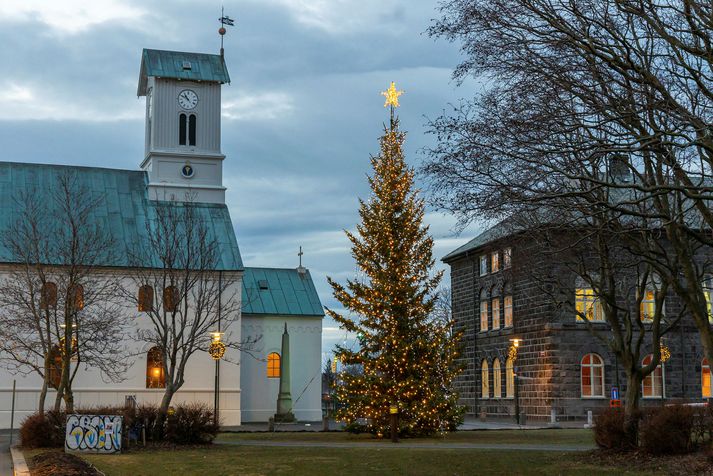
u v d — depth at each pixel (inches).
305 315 2797.7
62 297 1839.3
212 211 2689.5
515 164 889.5
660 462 1056.8
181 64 2743.6
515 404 2546.8
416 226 1836.9
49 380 1700.3
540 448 1397.6
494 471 1053.8
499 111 900.6
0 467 1138.0
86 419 1307.8
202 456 1257.4
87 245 1919.3
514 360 2529.5
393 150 1859.0
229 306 2449.6
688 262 1059.3
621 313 2425.0
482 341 2925.7
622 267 1229.7
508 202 882.8
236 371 2479.1
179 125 2721.5
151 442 1466.5
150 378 2406.5
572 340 2472.9
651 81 837.2
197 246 2269.9
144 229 2511.1
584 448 1390.3
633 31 901.2
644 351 2444.6
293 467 1098.1
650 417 1157.1
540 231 1095.6
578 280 2288.4
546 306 2476.6
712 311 2439.7
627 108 871.1
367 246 1843.0
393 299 1802.4
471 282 3024.1
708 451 1047.6
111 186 2647.6
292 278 2945.4
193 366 2438.5
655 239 1106.1
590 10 900.0
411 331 1815.9
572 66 871.7
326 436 1852.9
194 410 1507.1
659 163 1003.3
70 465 1055.6
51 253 2146.9
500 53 894.4
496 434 1856.5
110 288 2215.8
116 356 2337.6
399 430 1756.9
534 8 871.7
